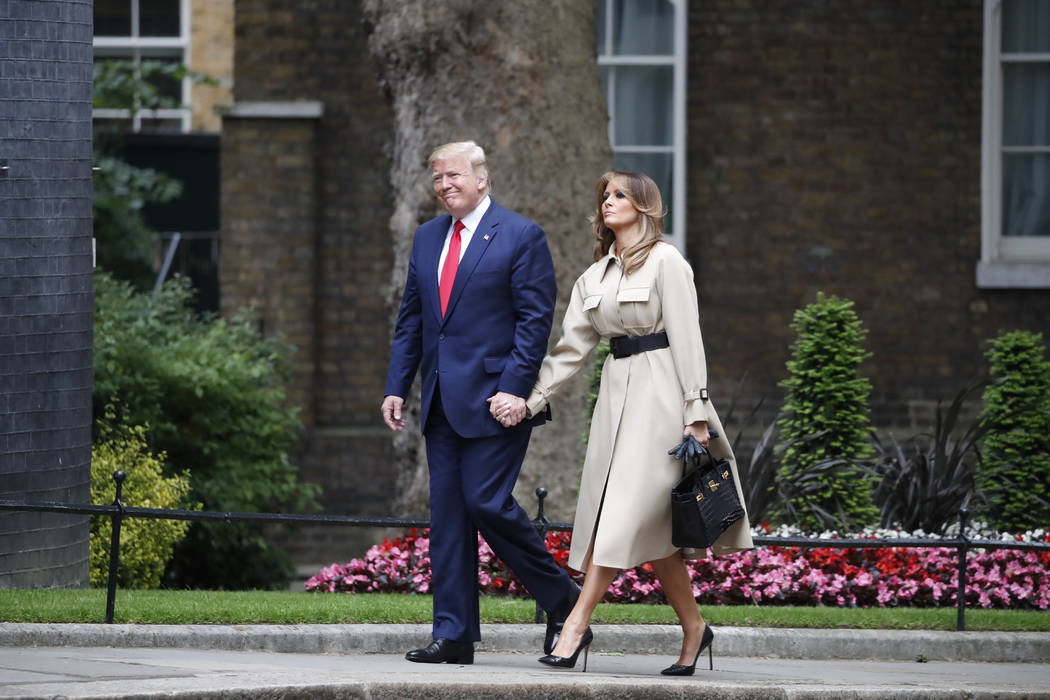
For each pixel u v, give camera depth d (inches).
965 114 1652.3
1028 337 1209.4
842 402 1143.6
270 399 1386.6
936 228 1654.8
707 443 663.1
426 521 814.5
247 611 780.6
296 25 1653.5
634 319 668.7
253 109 1637.6
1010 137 1674.5
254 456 1389.0
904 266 1653.5
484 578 966.4
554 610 687.7
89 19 951.6
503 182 1154.7
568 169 1171.3
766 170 1657.2
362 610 807.1
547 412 693.3
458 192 687.1
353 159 1662.2
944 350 1652.3
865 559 1026.7
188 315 1481.3
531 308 677.3
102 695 512.1
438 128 1162.6
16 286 909.2
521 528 676.7
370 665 664.4
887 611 906.7
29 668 595.8
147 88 1980.8
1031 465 1174.3
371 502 1662.2
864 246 1654.8
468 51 1153.4
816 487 1115.3
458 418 671.8
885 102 1652.3
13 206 908.0
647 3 1685.5
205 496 1314.0
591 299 679.7
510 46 1151.6
